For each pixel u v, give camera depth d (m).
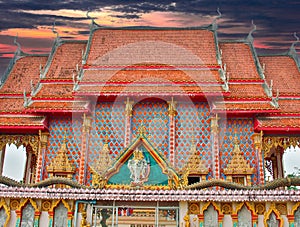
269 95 24.88
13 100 26.27
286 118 24.59
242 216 14.70
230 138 24.34
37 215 14.76
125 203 15.02
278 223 14.55
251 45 28.98
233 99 24.52
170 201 14.97
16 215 14.79
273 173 30.05
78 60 28.28
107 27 29.34
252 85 25.97
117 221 14.79
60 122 24.77
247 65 27.62
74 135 24.48
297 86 27.23
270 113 24.41
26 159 29.28
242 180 23.61
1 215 14.80
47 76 26.95
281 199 14.28
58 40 29.69
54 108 23.94
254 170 23.48
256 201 14.49
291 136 24.45
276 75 28.23
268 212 14.59
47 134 24.42
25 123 24.00
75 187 16.03
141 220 15.38
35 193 14.65
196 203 14.89
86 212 14.90
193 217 14.76
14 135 24.80
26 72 28.47
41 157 23.94
